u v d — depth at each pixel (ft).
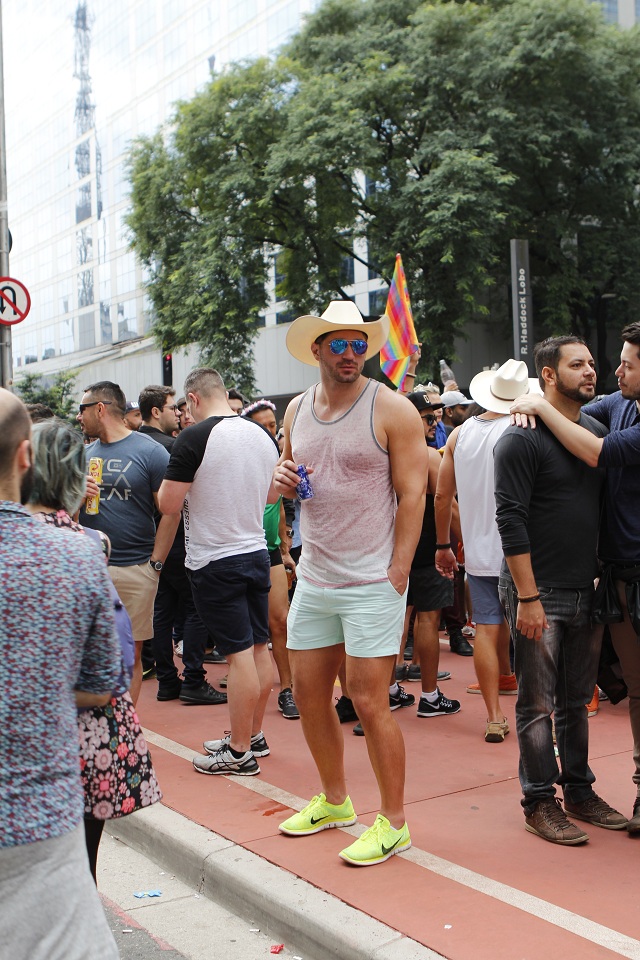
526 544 12.07
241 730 15.39
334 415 12.13
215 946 10.61
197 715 19.77
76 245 202.08
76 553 6.59
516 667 12.61
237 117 81.97
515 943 9.52
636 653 12.57
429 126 80.38
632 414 12.88
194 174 87.40
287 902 10.62
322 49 85.20
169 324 88.48
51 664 6.27
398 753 11.91
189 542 15.76
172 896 11.98
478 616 17.21
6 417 6.56
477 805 13.80
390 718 12.00
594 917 10.11
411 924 9.98
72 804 6.36
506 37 79.97
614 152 83.35
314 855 11.97
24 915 6.12
